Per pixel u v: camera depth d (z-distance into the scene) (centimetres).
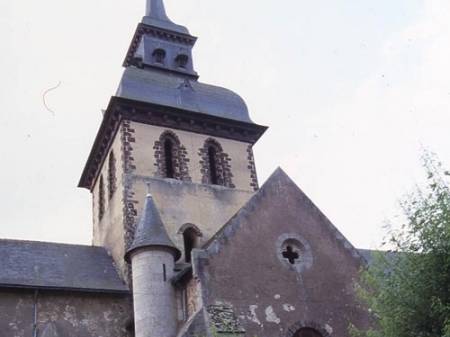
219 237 2142
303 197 2406
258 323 2030
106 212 3130
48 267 2569
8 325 2258
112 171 3141
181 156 3069
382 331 1742
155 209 2483
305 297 2158
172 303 2222
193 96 3262
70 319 2362
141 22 3691
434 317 1554
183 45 3744
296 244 2288
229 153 3228
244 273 2106
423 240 1611
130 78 3169
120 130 3025
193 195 2981
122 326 2427
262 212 2280
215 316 1947
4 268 2459
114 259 2830
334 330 2134
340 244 2352
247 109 3391
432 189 1644
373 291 2180
